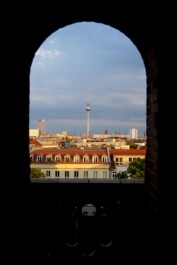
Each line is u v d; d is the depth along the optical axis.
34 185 4.74
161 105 3.74
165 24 3.62
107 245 4.59
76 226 4.66
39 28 4.50
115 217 4.68
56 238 4.62
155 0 3.57
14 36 3.95
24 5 3.76
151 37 4.02
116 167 63.91
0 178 3.60
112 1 4.12
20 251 4.07
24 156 4.42
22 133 4.38
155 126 3.94
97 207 4.70
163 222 3.62
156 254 3.76
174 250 3.44
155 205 3.83
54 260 4.48
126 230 4.65
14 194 3.98
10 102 3.94
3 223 3.61
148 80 4.55
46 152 57.38
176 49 3.49
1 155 3.63
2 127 3.70
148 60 4.45
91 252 4.55
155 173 3.88
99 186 4.73
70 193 4.72
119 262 4.50
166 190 3.66
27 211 4.47
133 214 4.70
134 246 4.60
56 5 4.18
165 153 3.71
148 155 4.47
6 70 3.80
